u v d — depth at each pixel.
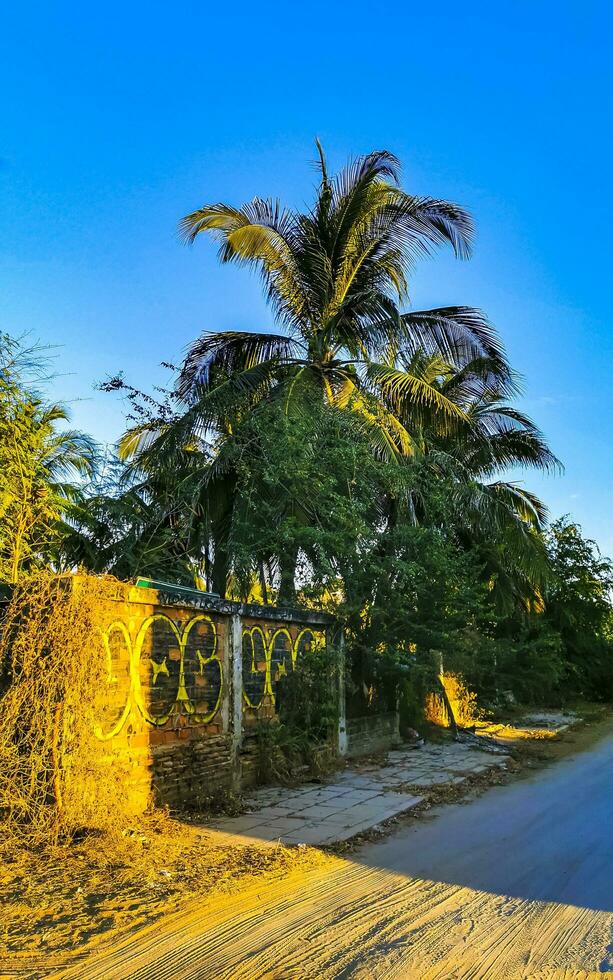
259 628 10.88
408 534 13.98
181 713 9.00
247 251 17.05
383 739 13.92
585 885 6.04
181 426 16.31
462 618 14.65
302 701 11.59
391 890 5.96
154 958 4.68
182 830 7.69
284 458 13.93
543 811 8.87
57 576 7.48
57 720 7.14
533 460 23.53
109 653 7.82
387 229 17.66
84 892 5.82
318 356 17.34
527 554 20.20
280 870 6.42
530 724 18.91
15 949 4.81
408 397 17.17
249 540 14.52
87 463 16.69
